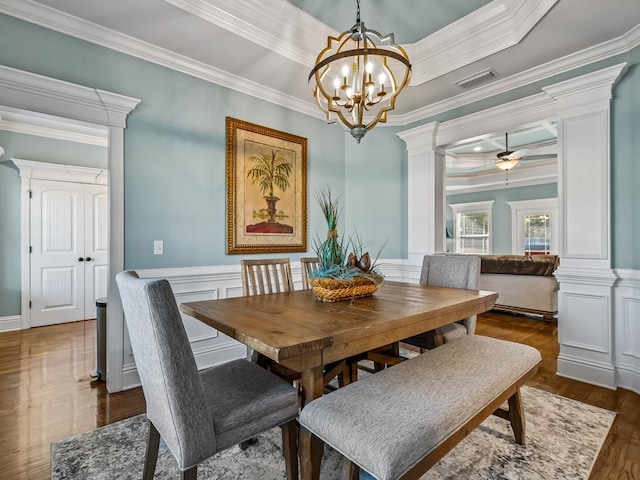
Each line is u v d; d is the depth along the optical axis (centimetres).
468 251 891
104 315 262
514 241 798
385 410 117
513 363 163
